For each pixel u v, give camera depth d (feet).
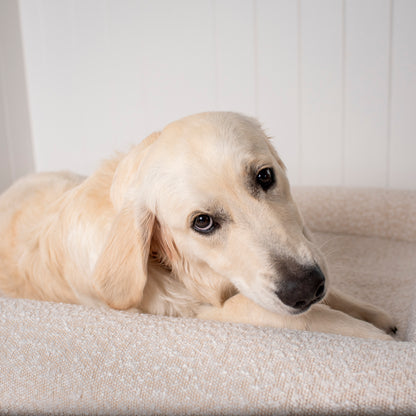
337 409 3.05
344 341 3.45
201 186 4.02
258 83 9.73
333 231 7.84
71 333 3.96
